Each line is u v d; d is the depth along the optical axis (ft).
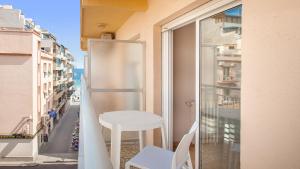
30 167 52.60
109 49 13.56
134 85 13.93
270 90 5.20
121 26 21.27
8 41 61.36
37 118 67.41
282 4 4.90
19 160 59.00
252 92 5.70
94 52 13.35
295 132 4.64
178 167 5.30
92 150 2.25
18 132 60.85
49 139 78.33
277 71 5.03
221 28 8.13
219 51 8.24
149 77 13.50
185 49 15.48
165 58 12.76
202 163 9.43
